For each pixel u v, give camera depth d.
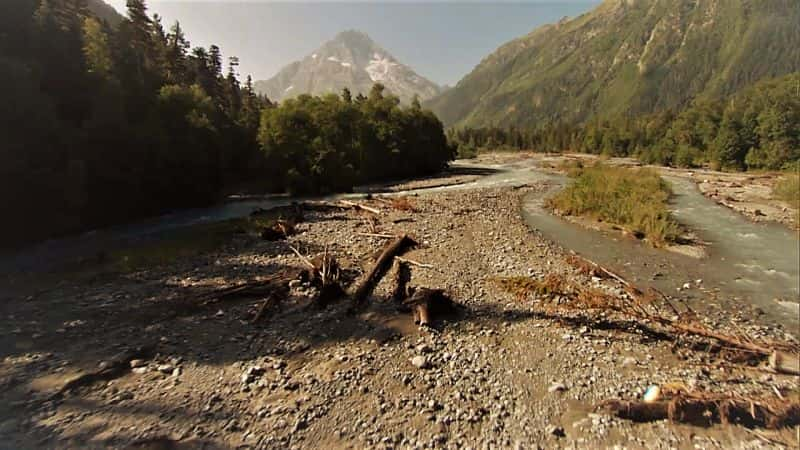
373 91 63.88
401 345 10.30
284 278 14.57
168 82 41.50
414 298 12.52
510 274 15.88
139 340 10.41
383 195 39.94
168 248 19.84
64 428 7.09
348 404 7.89
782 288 15.26
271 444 6.80
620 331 11.28
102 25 45.16
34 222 21.70
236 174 45.19
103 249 20.28
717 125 67.94
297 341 10.43
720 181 48.88
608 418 7.51
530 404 8.01
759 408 7.38
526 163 88.94
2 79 20.34
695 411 7.48
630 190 30.06
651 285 15.55
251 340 10.46
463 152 112.94
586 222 26.80
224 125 43.19
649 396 7.93
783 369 9.33
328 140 45.34
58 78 25.84
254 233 22.84
